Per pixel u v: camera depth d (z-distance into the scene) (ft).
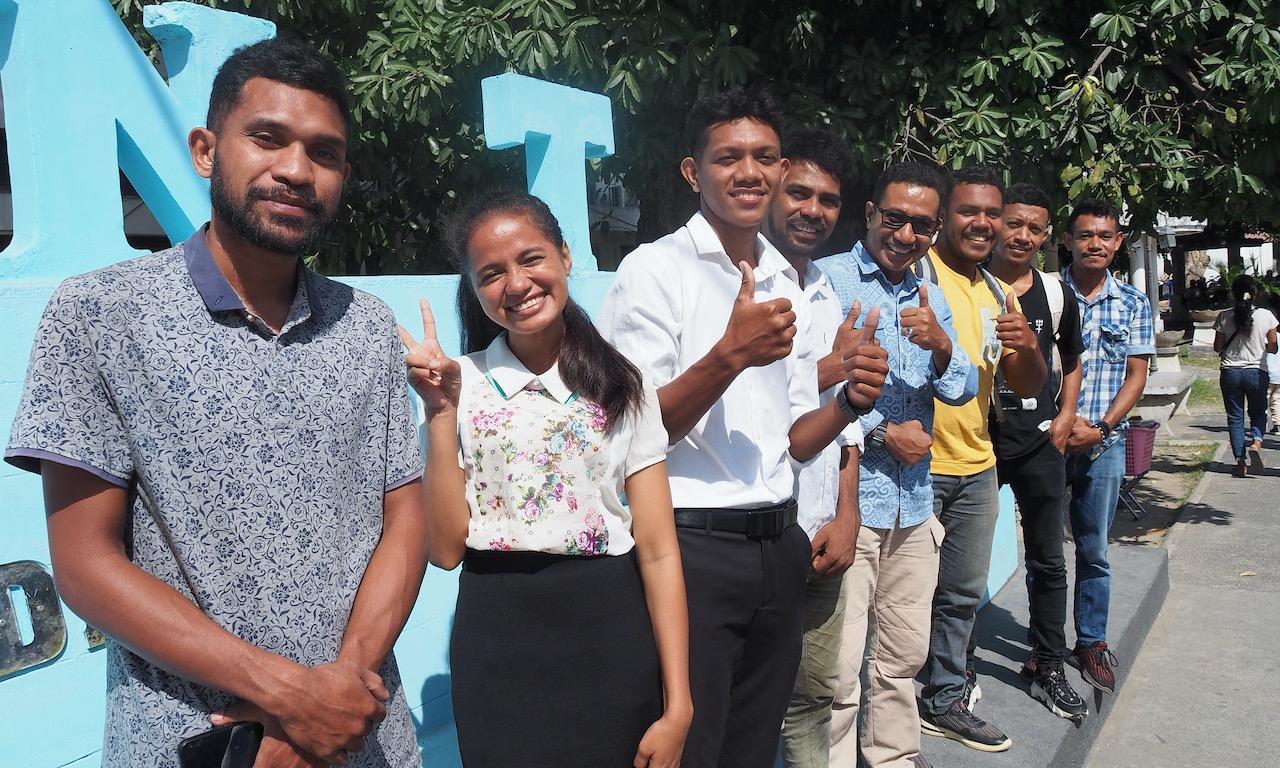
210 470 4.40
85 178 6.88
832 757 9.29
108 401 4.29
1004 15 17.31
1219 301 63.57
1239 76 16.49
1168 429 35.45
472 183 19.84
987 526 10.94
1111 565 17.60
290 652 4.58
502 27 16.11
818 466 8.42
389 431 5.24
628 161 18.80
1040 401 12.00
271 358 4.64
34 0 6.56
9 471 6.25
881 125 18.54
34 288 6.42
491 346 6.33
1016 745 11.26
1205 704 13.74
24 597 6.30
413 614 8.68
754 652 7.14
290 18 17.57
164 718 4.39
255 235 4.58
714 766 6.70
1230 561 20.31
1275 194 17.89
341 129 4.85
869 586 9.34
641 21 16.72
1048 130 17.44
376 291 8.46
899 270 9.82
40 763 6.34
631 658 5.92
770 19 18.10
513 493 5.92
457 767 8.70
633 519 6.13
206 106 7.82
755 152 7.25
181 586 4.46
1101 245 14.14
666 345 6.86
